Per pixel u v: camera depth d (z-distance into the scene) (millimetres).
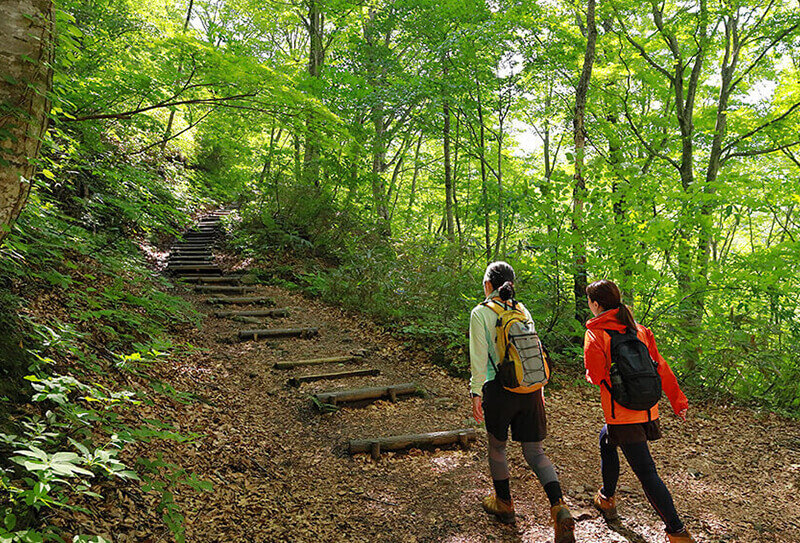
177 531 2311
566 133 13555
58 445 2904
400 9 12180
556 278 7215
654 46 11156
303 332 7320
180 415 4184
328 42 14930
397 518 3301
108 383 4066
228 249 11703
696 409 6023
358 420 4859
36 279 4926
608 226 6719
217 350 6281
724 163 11820
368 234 12047
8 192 2100
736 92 12242
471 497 3611
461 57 10945
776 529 3436
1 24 1983
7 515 1824
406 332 7457
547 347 7219
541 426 3137
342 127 4844
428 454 4305
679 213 6766
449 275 8508
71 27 2781
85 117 3621
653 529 3273
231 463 3658
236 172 17531
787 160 13430
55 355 3885
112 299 4953
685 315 6941
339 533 3074
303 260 11180
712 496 3871
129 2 12117
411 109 12281
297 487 3557
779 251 6664
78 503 2641
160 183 8836
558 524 2879
